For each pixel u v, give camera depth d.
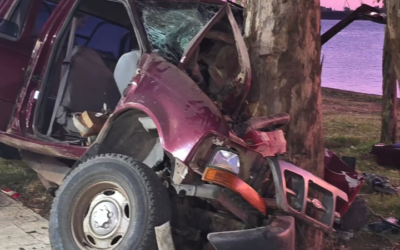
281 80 4.51
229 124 3.81
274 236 3.46
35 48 5.01
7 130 5.07
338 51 47.41
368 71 33.62
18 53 5.15
